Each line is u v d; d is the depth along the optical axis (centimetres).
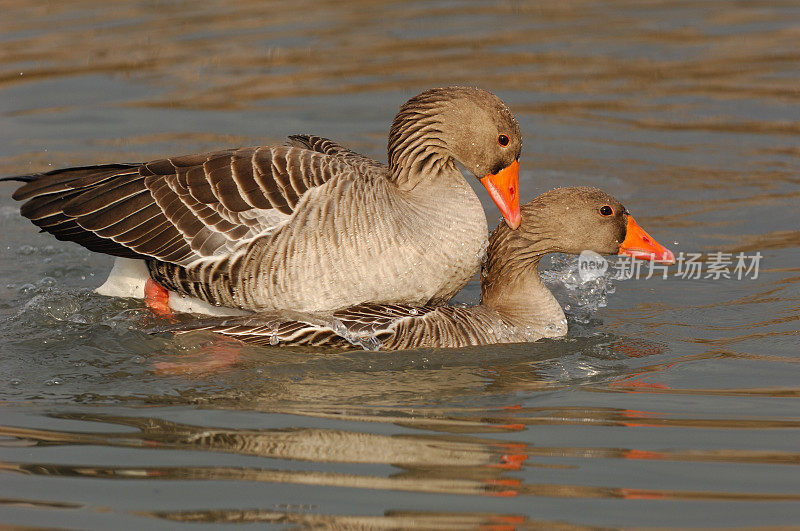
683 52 2516
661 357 1238
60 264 1584
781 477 910
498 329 1301
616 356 1247
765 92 2272
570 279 1548
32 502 862
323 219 1214
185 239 1234
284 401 1088
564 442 984
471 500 866
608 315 1403
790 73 2366
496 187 1304
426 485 893
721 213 1753
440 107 1276
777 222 1709
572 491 884
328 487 887
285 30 2673
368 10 2875
